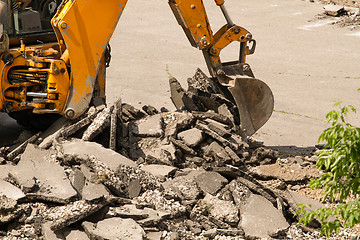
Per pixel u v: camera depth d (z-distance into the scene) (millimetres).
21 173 13797
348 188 10023
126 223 12625
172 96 20266
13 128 20375
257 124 18562
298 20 46156
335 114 9586
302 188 16875
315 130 23438
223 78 18406
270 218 14133
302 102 27547
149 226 12992
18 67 16797
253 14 47594
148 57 35062
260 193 15102
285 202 15164
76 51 16156
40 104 16547
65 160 14953
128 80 29844
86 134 16078
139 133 17312
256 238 13516
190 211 14148
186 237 13242
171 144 16984
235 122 18609
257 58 35906
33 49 16844
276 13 48094
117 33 40844
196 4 17484
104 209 13070
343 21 45688
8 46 16406
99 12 16172
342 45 39844
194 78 19969
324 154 9789
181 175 15484
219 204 14156
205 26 17828
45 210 13000
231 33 18203
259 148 18062
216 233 13570
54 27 16359
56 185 13578
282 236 13805
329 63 35375
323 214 10078
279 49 38312
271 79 31547
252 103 18375
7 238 12305
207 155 16875
